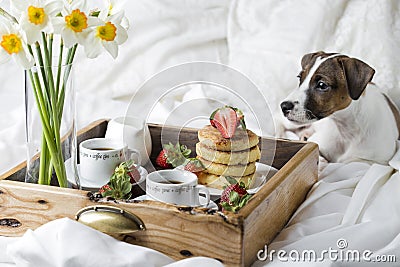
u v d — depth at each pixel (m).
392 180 1.34
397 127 1.55
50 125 1.17
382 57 1.63
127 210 1.13
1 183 1.18
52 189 1.17
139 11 1.83
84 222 1.14
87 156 1.30
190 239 1.11
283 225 1.27
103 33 1.11
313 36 1.69
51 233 1.11
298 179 1.32
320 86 1.48
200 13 1.82
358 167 1.46
